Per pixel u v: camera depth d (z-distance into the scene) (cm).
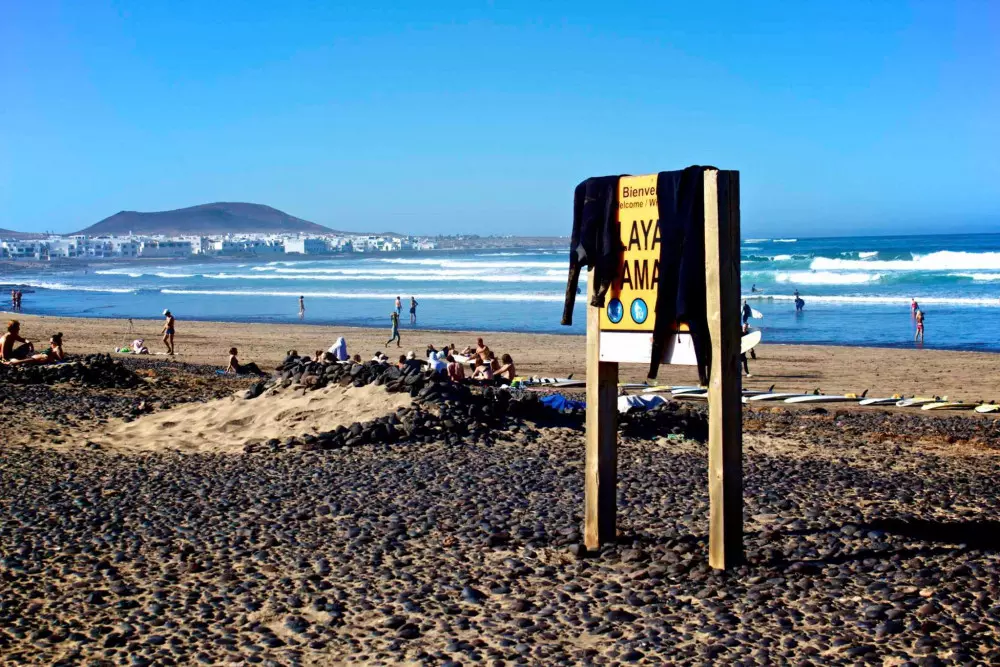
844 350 3669
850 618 722
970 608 736
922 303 5562
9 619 757
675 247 810
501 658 665
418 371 1711
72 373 2242
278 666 659
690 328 801
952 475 1344
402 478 1254
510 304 6475
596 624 723
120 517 1067
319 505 1112
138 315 6594
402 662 664
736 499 832
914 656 648
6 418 1747
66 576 863
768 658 650
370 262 16825
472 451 1432
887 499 1172
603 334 876
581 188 869
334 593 805
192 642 705
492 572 857
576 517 1048
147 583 841
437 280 9725
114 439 1593
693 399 2345
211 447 1505
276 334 4738
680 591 789
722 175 782
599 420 898
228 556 917
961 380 2822
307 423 1594
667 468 1341
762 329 4534
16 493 1189
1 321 5572
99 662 670
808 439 1688
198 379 2539
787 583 802
